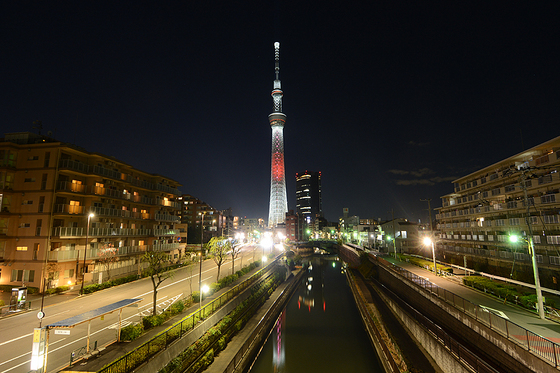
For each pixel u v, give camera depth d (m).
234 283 40.41
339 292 59.34
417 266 52.25
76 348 18.88
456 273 44.06
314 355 29.22
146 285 38.91
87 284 37.34
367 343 32.53
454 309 23.72
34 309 27.23
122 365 14.68
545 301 23.75
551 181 36.34
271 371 25.88
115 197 44.09
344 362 27.64
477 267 49.03
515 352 16.14
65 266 36.06
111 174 43.59
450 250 59.69
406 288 38.59
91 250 38.75
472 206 57.47
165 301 30.88
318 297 55.16
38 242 34.56
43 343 15.10
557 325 19.66
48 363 16.70
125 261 45.00
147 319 21.70
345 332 36.19
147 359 16.47
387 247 89.19
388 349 24.86
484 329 19.30
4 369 16.33
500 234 46.78
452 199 66.56
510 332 17.00
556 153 35.78
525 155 42.22
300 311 45.62
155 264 25.89
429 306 29.61
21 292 27.11
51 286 34.47
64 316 25.42
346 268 84.44
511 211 44.25
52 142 37.03
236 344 25.33
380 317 33.97
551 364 13.76
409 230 90.50
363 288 51.44
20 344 19.67
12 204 36.03
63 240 36.53
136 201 49.84
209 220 114.00
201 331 22.88
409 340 27.28
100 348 18.14
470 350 20.02
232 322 28.39
